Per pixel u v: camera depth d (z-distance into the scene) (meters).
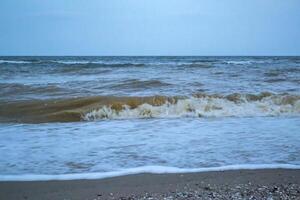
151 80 16.67
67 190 4.74
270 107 11.34
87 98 11.67
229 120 9.92
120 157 6.19
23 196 4.55
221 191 4.72
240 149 6.73
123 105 10.90
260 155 6.36
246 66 30.86
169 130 8.48
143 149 6.71
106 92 13.70
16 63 36.22
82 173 5.39
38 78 20.25
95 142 7.23
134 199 4.43
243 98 11.98
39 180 5.11
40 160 6.00
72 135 7.91
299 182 5.11
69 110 10.59
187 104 11.18
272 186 4.93
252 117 10.41
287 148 6.83
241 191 4.72
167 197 4.49
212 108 11.09
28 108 11.02
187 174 5.38
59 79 19.38
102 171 5.49
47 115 10.30
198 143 7.16
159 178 5.21
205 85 15.70
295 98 11.98
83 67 29.27
